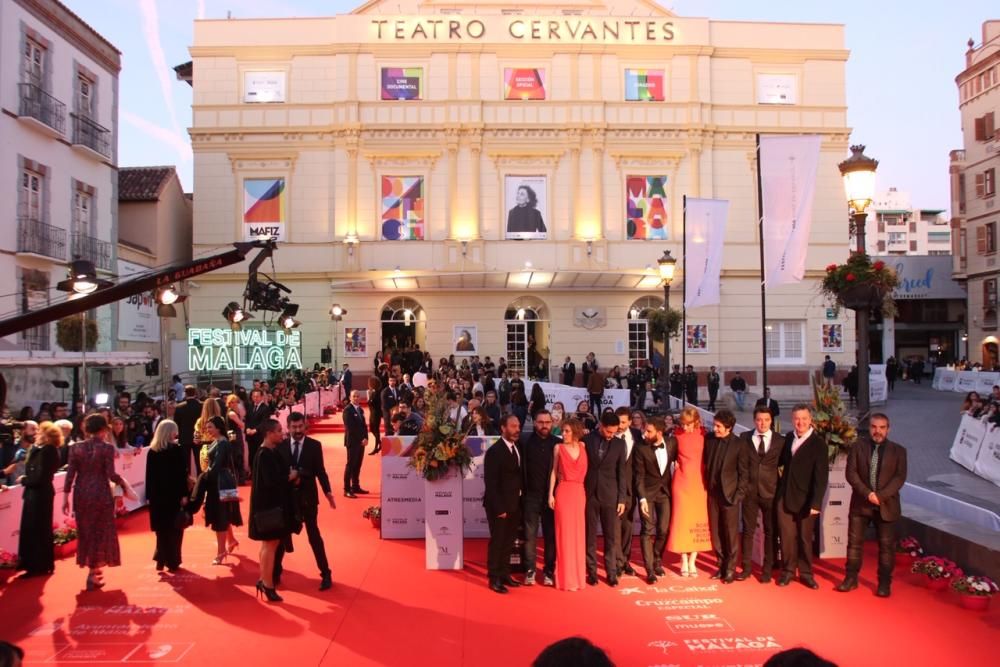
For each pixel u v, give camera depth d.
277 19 30.84
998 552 8.01
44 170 21.23
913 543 9.23
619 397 23.00
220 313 30.48
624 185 31.28
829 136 32.19
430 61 31.03
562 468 8.67
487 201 30.94
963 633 7.21
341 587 8.62
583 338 31.17
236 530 11.30
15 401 18.97
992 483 15.24
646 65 31.59
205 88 30.75
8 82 19.72
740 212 31.83
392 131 30.67
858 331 10.32
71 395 21.06
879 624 7.45
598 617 7.70
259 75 30.97
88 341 19.45
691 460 9.05
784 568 8.70
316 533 8.62
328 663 6.58
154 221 28.94
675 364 31.22
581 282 30.42
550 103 30.95
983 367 39.09
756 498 8.86
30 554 8.96
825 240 32.19
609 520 8.77
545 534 9.08
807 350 32.00
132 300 25.44
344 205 30.52
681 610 7.89
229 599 8.21
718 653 6.79
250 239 30.64
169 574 9.11
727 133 31.75
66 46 22.30
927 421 25.31
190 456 12.09
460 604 8.09
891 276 10.22
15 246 19.98
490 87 31.11
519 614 7.79
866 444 8.40
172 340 27.81
